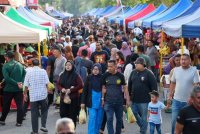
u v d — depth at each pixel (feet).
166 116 42.63
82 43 61.00
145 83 33.06
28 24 55.67
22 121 40.68
